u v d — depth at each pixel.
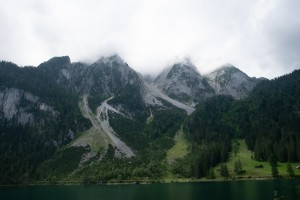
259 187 136.88
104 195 139.25
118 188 178.50
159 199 115.56
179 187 166.50
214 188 147.62
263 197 102.94
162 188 166.12
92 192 156.62
